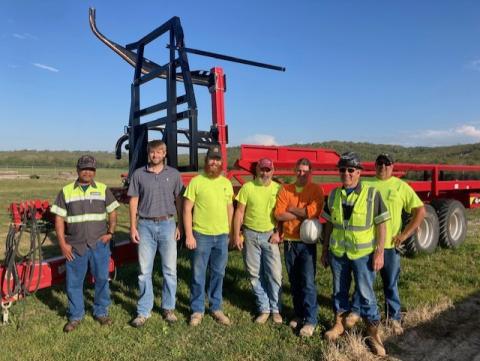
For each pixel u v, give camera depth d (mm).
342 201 3965
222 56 5609
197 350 3914
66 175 44500
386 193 4309
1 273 4340
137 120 6617
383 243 3875
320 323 4492
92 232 4348
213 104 5734
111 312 4805
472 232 10086
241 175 5836
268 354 3863
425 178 8422
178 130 5801
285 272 6309
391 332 4301
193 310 4539
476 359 3859
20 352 3879
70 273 4336
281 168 6188
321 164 6344
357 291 4145
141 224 4387
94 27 6387
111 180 32469
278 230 4426
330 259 4121
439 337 4270
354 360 3768
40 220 5203
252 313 4801
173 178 4438
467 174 10828
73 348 3959
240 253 7125
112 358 3797
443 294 5391
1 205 16344
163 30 5766
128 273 6254
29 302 5105
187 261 6770
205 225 4383
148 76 6160
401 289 5516
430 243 7395
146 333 4254
